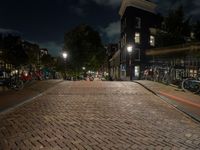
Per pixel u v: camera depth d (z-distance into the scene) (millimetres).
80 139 6492
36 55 56062
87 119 8766
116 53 57469
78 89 18094
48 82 23547
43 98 14008
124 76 46469
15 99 13086
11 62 39625
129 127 7715
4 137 6629
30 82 23266
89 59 47375
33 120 8570
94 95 15039
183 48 18984
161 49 21922
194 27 31438
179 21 30812
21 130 7301
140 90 17641
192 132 7234
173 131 7309
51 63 64688
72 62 46219
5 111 9859
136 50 44750
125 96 14719
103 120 8617
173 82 20719
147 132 7180
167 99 13188
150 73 28625
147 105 11820
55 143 6168
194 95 14820
